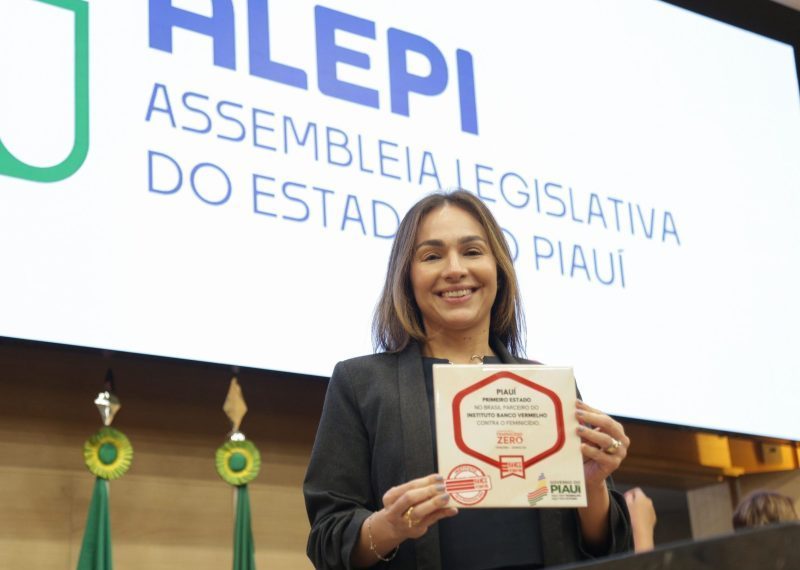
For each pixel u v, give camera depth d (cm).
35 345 263
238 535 280
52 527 274
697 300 382
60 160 277
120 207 283
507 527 173
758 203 412
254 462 286
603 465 168
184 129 298
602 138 382
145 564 283
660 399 362
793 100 439
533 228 354
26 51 280
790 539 110
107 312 274
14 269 265
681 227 389
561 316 350
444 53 356
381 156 331
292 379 299
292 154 314
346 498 180
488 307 190
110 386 278
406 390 182
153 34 300
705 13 436
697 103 412
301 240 307
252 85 313
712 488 420
